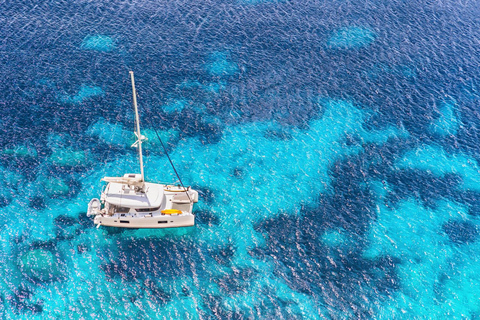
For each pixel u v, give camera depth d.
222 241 54.72
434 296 50.38
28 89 73.56
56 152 64.25
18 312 46.53
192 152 66.38
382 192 62.28
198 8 96.88
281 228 56.69
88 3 95.19
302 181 63.00
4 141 64.94
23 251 52.06
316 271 52.22
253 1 100.56
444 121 73.81
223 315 47.53
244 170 64.12
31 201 57.69
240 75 80.62
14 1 93.50
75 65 79.25
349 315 48.16
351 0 102.25
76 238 53.88
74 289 48.94
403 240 56.22
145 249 53.22
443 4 102.19
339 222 57.94
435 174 65.31
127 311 47.34
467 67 84.88
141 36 87.44
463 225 58.56
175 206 56.78
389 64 84.81
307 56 85.75
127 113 71.50
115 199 54.91
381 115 74.31
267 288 50.22
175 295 49.03
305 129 71.19
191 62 82.56
